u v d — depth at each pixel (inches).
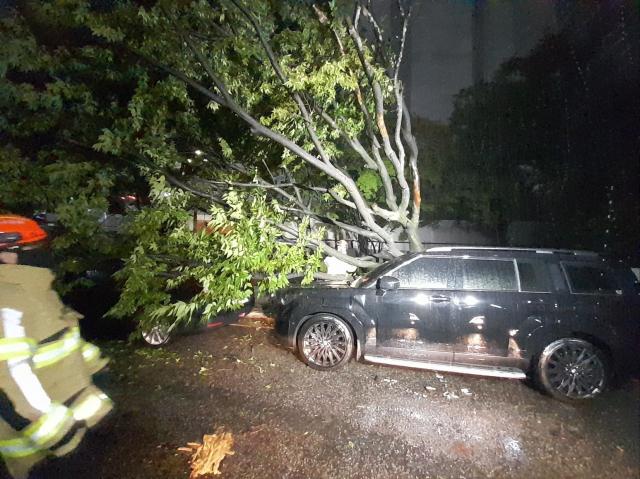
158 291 255.1
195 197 283.6
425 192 426.0
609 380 198.7
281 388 199.5
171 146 262.5
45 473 67.9
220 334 279.4
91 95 272.1
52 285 77.8
